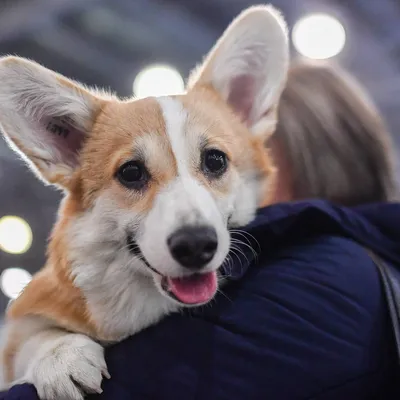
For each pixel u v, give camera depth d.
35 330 1.64
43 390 1.38
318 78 1.93
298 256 1.35
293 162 1.86
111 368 1.33
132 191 1.59
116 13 5.48
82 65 6.19
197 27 5.84
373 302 1.28
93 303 1.59
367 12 5.67
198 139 1.63
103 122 1.73
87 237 1.61
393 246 1.46
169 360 1.28
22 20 5.41
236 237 1.53
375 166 1.85
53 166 1.71
